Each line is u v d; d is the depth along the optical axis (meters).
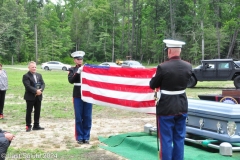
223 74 20.03
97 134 7.80
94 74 6.77
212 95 6.76
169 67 4.72
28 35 80.31
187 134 6.62
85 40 83.75
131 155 5.88
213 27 56.66
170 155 4.75
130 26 80.94
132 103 6.52
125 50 80.31
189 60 62.97
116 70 6.68
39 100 8.22
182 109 4.79
